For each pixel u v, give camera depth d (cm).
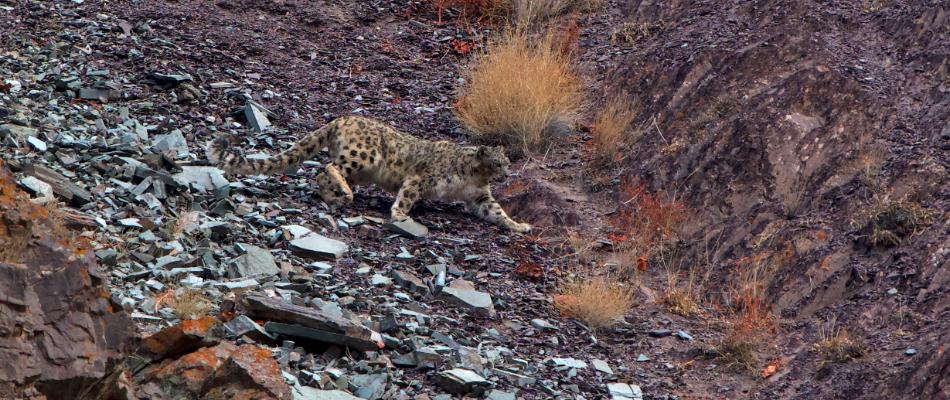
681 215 1328
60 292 621
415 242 1230
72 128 1348
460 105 1638
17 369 582
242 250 1085
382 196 1388
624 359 1067
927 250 1088
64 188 1111
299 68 1766
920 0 1513
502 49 1712
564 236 1330
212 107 1553
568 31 1888
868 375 966
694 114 1480
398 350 952
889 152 1266
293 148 1320
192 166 1309
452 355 955
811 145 1323
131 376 693
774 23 1588
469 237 1289
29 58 1599
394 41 1925
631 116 1556
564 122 1587
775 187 1300
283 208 1259
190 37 1795
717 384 1030
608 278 1230
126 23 1802
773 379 1027
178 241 1080
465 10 2038
